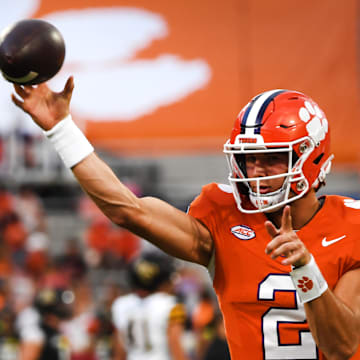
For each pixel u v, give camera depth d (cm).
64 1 3797
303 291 730
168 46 3744
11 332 2436
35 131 4259
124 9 3759
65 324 2064
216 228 859
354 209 848
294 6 3631
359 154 3562
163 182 4812
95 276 3647
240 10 3688
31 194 4062
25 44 771
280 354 822
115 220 792
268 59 3656
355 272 809
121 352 1869
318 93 3616
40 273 3475
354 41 3581
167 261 1811
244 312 837
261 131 811
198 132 3716
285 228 721
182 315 1773
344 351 746
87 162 771
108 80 3781
